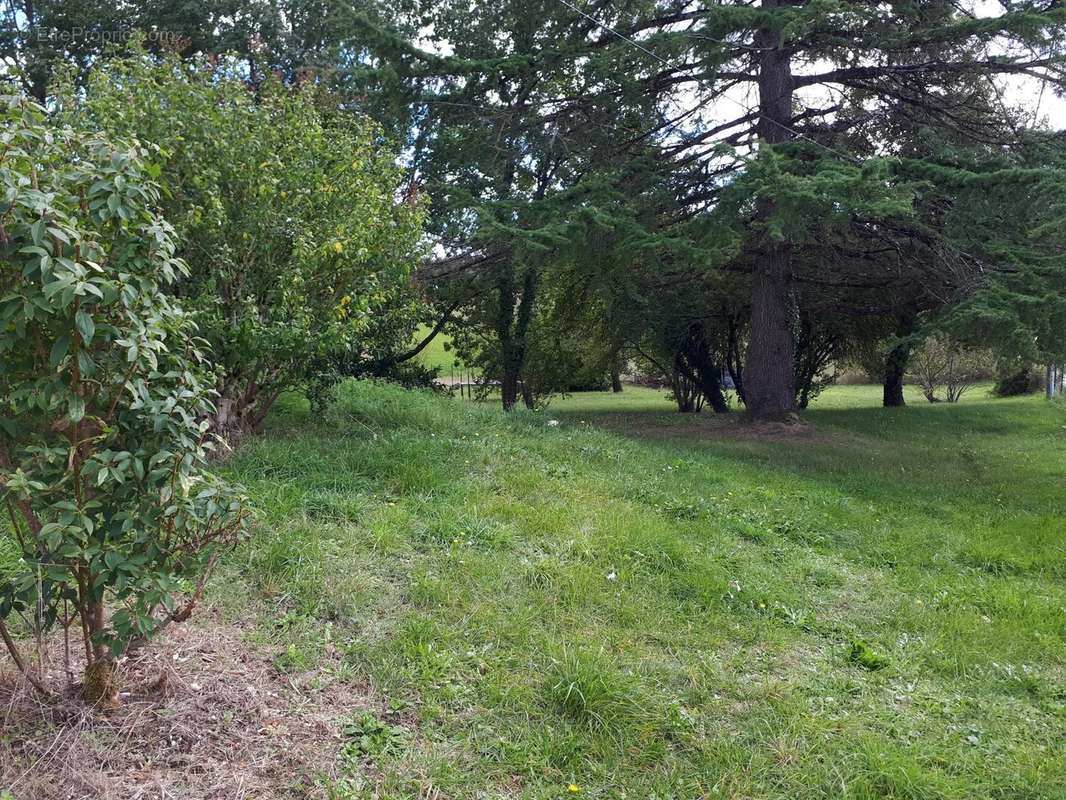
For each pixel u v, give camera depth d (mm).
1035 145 11320
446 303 16938
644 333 18812
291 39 17141
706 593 5008
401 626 4062
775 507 7598
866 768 3312
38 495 2641
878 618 5098
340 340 6734
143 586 2738
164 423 2764
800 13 10523
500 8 14078
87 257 2535
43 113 2814
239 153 6578
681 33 11297
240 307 6691
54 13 16953
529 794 2984
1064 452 13703
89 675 3068
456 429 9008
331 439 7734
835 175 9867
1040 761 3492
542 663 3842
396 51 12289
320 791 2857
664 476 8117
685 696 3750
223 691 3307
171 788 2756
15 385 2664
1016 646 4773
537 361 17438
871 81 13125
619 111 13164
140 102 6352
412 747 3170
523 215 12242
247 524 3529
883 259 14000
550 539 5574
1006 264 10852
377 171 8062
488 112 13430
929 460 11938
